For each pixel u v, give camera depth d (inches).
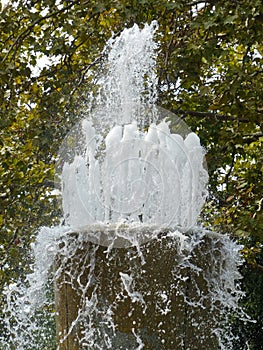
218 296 176.6
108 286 164.4
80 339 168.1
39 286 185.6
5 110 355.9
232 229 349.1
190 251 165.8
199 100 377.1
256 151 408.5
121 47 194.5
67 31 356.8
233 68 337.4
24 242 370.6
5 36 382.0
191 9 357.7
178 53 336.2
